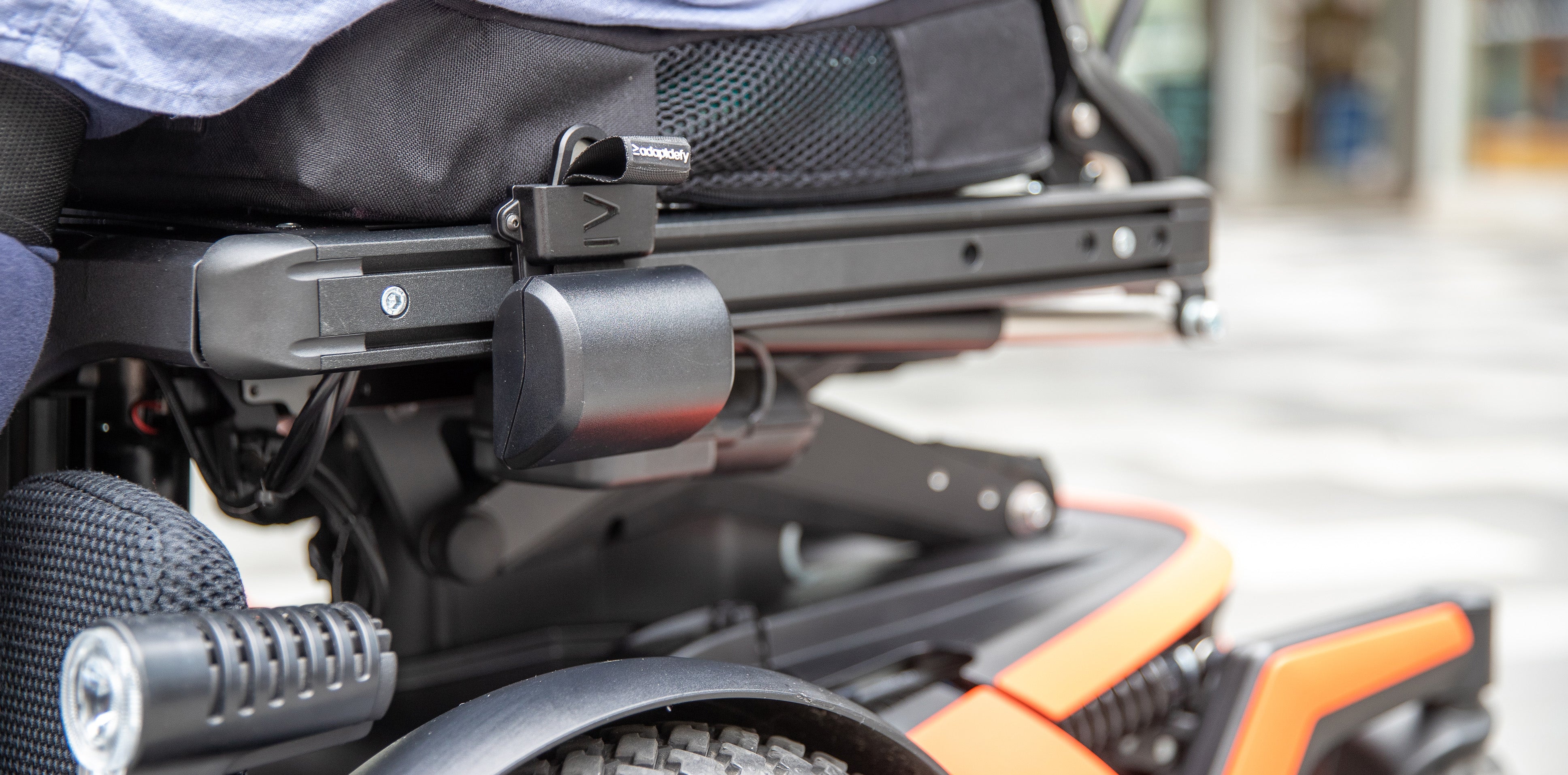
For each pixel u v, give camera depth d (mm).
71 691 705
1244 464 4324
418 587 1253
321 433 974
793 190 1060
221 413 1092
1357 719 1531
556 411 847
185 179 918
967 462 1562
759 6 1013
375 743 1137
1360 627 1578
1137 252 1301
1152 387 5629
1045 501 1628
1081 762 1250
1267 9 16391
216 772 722
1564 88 14789
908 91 1118
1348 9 17766
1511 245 11070
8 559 852
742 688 889
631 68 958
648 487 1322
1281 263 10125
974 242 1165
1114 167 1417
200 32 781
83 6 759
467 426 1215
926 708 1237
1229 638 2828
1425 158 15164
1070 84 1330
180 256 819
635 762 863
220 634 715
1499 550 3445
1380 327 7121
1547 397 5363
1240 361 6223
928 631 1402
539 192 882
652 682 874
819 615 1378
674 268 940
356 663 765
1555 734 2410
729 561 1442
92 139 899
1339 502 3893
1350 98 17953
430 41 867
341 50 839
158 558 770
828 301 1083
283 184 855
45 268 807
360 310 828
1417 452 4484
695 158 996
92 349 879
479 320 891
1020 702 1277
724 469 1212
